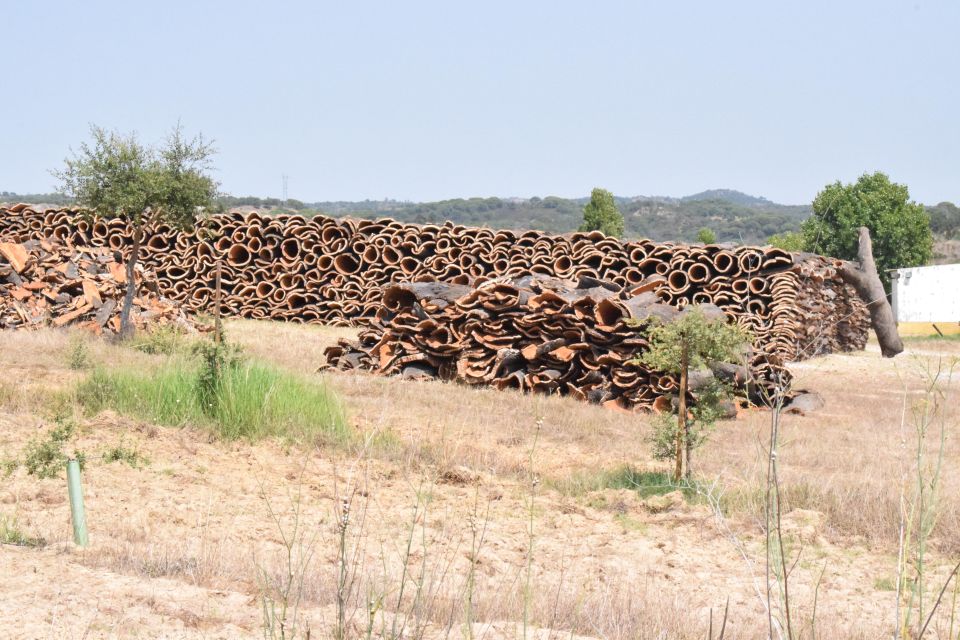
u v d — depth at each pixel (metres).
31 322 22.44
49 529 7.46
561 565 7.75
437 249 32.66
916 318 47.88
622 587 7.08
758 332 27.58
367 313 33.12
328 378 17.28
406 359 19.88
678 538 8.95
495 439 13.59
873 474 11.24
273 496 9.55
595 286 20.30
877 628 6.29
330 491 9.90
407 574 6.76
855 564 8.27
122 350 18.86
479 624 5.32
